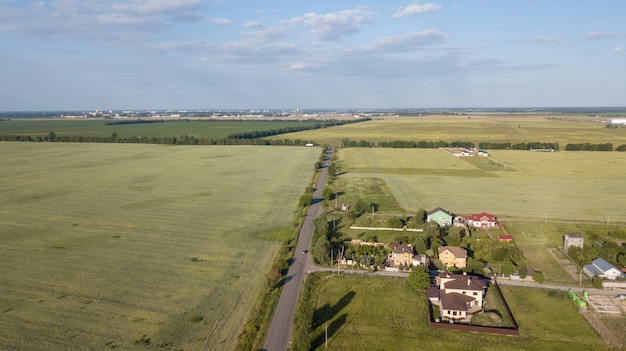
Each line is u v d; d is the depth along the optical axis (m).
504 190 145.00
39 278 74.19
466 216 115.00
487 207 124.06
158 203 126.38
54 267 79.00
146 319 61.25
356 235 101.56
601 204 126.25
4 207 119.81
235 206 123.94
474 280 70.19
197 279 74.62
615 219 112.00
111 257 84.19
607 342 57.53
